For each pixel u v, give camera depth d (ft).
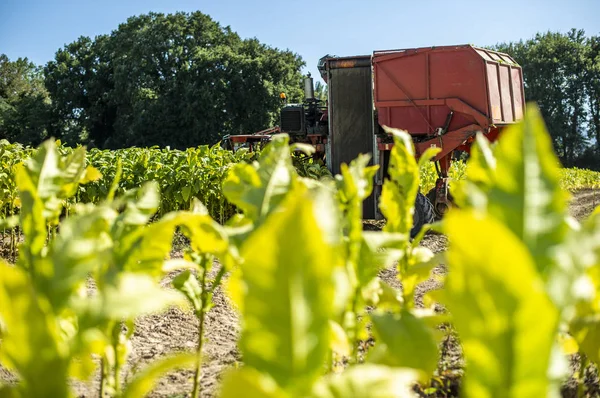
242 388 2.90
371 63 32.17
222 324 14.40
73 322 5.30
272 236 2.78
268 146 7.22
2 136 177.17
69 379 10.02
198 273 7.43
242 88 149.07
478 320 2.82
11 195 24.29
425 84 31.07
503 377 2.85
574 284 3.28
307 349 2.91
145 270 5.71
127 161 36.17
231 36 167.63
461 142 30.25
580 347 6.10
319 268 2.84
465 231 2.59
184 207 34.88
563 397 8.40
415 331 5.37
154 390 9.55
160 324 14.26
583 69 201.46
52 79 176.24
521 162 3.46
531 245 3.34
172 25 156.66
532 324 2.71
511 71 33.42
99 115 171.32
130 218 5.80
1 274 3.67
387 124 31.96
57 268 4.25
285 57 163.53
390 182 7.09
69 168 6.48
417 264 6.47
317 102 38.42
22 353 3.83
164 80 154.20
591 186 91.09
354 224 5.93
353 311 5.88
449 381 8.94
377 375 3.35
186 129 144.05
